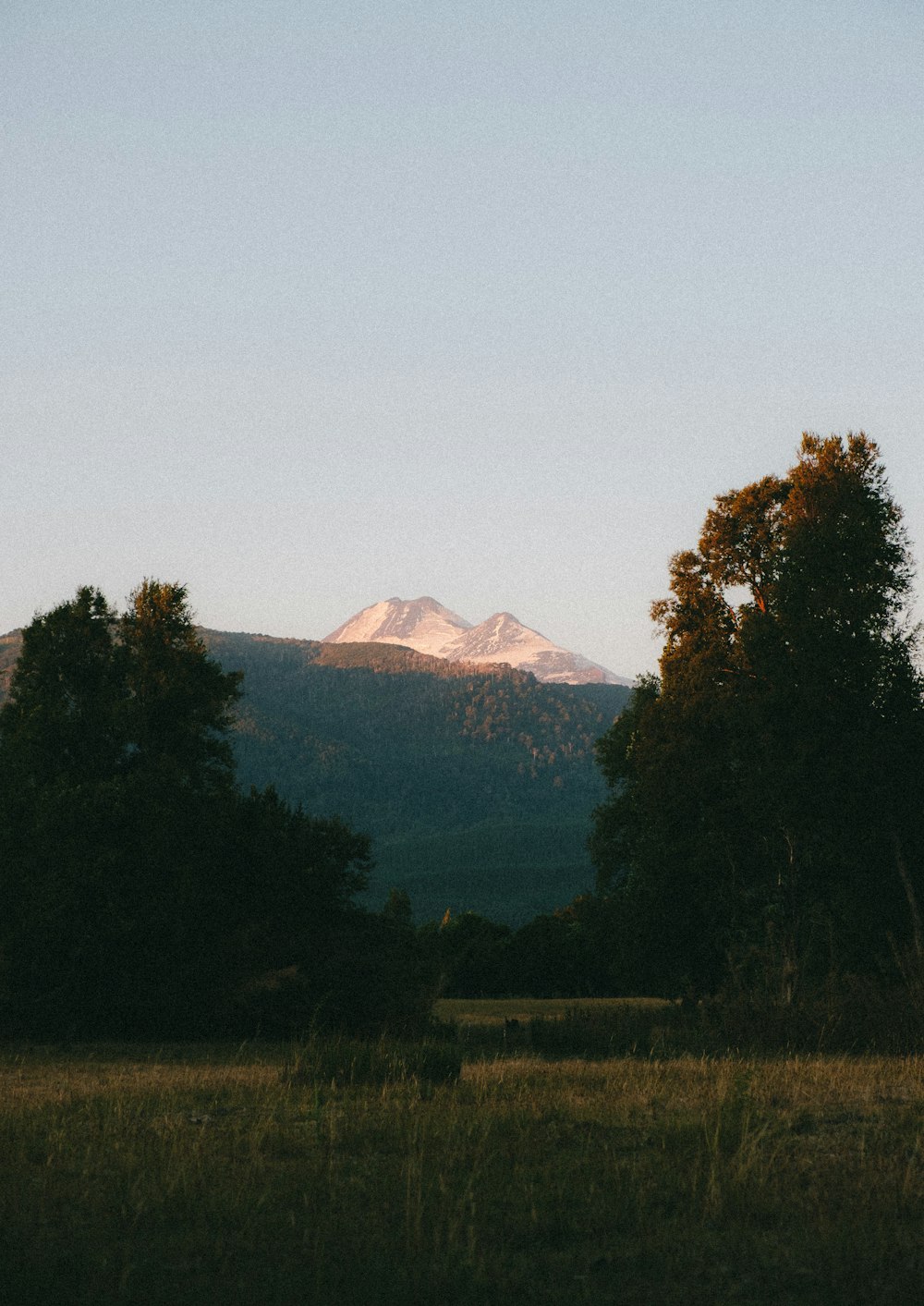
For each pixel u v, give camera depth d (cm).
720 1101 1105
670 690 3931
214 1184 809
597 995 7562
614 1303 582
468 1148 940
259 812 3186
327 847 3172
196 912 2973
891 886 3431
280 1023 2953
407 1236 662
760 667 3441
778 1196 764
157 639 3997
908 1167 824
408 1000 3031
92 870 2936
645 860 4238
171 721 3944
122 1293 578
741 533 3950
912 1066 1595
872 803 3272
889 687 3328
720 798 3859
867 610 3362
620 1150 960
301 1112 1160
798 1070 1506
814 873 3775
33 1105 1259
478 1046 2822
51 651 3856
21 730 3684
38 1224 714
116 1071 1900
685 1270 632
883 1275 612
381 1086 1377
